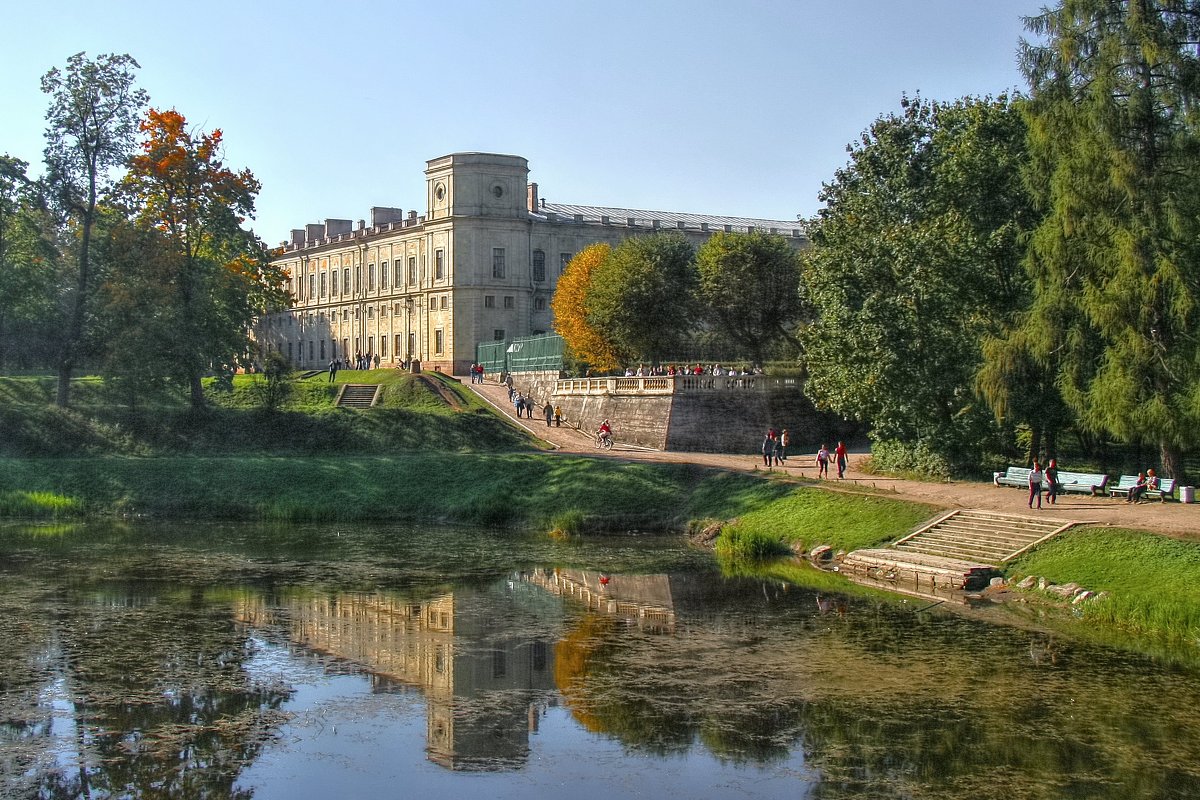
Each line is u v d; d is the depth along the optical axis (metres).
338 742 21.30
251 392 76.50
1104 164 39.31
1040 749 20.52
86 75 65.19
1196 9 39.88
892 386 50.22
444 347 117.31
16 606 33.22
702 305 83.19
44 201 66.31
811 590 35.97
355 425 69.81
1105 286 39.22
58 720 22.45
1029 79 42.44
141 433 67.06
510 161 117.31
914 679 25.03
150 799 18.52
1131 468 53.44
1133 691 23.92
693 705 23.38
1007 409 44.34
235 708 23.33
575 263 94.31
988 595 34.09
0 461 61.62
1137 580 31.17
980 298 48.50
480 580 38.22
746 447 67.94
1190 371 37.91
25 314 68.31
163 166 64.88
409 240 123.69
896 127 54.81
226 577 38.59
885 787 18.92
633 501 54.00
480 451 67.56
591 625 30.92
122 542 47.22
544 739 21.45
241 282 67.56
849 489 47.22
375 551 45.16
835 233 54.47
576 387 77.00
